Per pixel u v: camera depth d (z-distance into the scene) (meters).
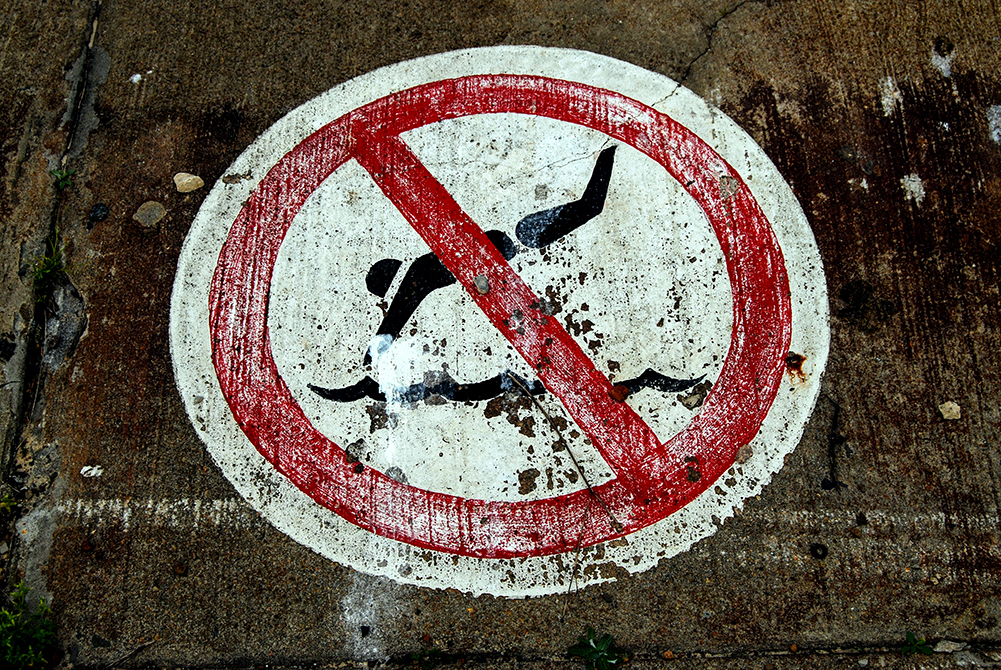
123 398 2.02
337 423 1.99
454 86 2.24
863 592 1.90
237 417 2.00
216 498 1.95
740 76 2.25
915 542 1.93
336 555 1.92
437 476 1.96
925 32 2.30
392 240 2.11
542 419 1.99
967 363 2.05
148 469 1.97
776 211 2.14
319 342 2.04
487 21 2.30
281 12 2.31
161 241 2.13
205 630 1.88
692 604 1.89
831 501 1.95
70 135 2.22
